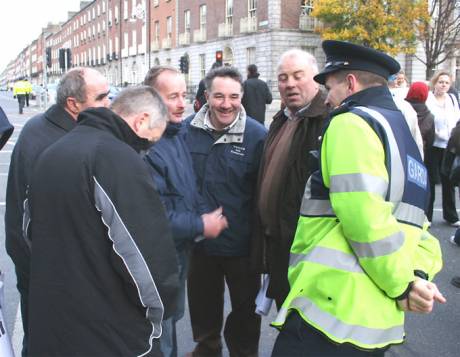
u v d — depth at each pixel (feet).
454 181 17.31
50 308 6.53
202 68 144.36
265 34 111.65
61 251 6.47
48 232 6.54
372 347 6.34
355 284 6.44
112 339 6.53
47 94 105.70
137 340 6.69
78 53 287.69
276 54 110.22
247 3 119.34
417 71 111.86
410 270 6.26
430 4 98.37
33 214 6.70
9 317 13.46
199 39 142.00
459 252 19.13
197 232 8.87
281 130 9.83
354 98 7.04
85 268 6.43
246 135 10.30
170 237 6.70
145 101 7.11
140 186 6.45
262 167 9.87
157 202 6.59
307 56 9.34
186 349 12.10
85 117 6.85
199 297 11.04
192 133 10.54
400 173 6.53
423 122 20.58
